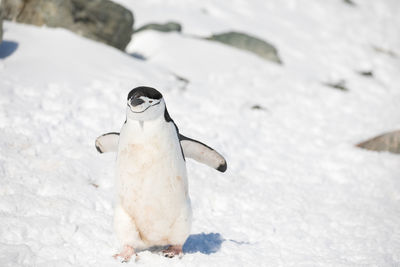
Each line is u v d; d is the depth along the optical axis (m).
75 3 43.72
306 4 77.00
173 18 62.28
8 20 43.41
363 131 41.34
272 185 29.36
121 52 44.53
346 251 21.41
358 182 31.41
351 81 55.31
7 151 25.84
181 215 17.64
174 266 17.66
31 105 31.16
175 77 43.34
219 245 20.42
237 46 56.78
